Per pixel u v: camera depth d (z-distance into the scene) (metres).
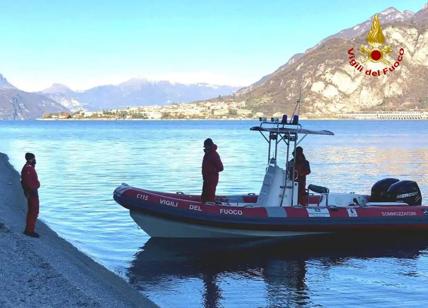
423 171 40.06
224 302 11.37
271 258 15.12
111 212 21.88
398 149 67.88
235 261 14.72
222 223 16.64
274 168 17.77
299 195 17.80
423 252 15.98
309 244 16.81
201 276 13.27
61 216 20.91
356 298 11.73
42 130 166.00
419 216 17.70
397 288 12.46
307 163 17.81
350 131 147.50
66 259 13.41
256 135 115.81
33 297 9.67
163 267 13.99
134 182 33.12
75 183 32.41
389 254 15.73
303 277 13.30
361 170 41.16
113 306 10.04
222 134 123.38
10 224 16.67
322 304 11.33
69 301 9.70
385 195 19.39
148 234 17.30
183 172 39.31
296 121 17.25
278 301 11.47
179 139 98.19
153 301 11.27
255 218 16.78
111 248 15.95
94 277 12.25
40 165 45.34
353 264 14.58
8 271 11.13
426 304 11.39
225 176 36.47
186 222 16.69
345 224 17.19
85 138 104.25
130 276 13.11
